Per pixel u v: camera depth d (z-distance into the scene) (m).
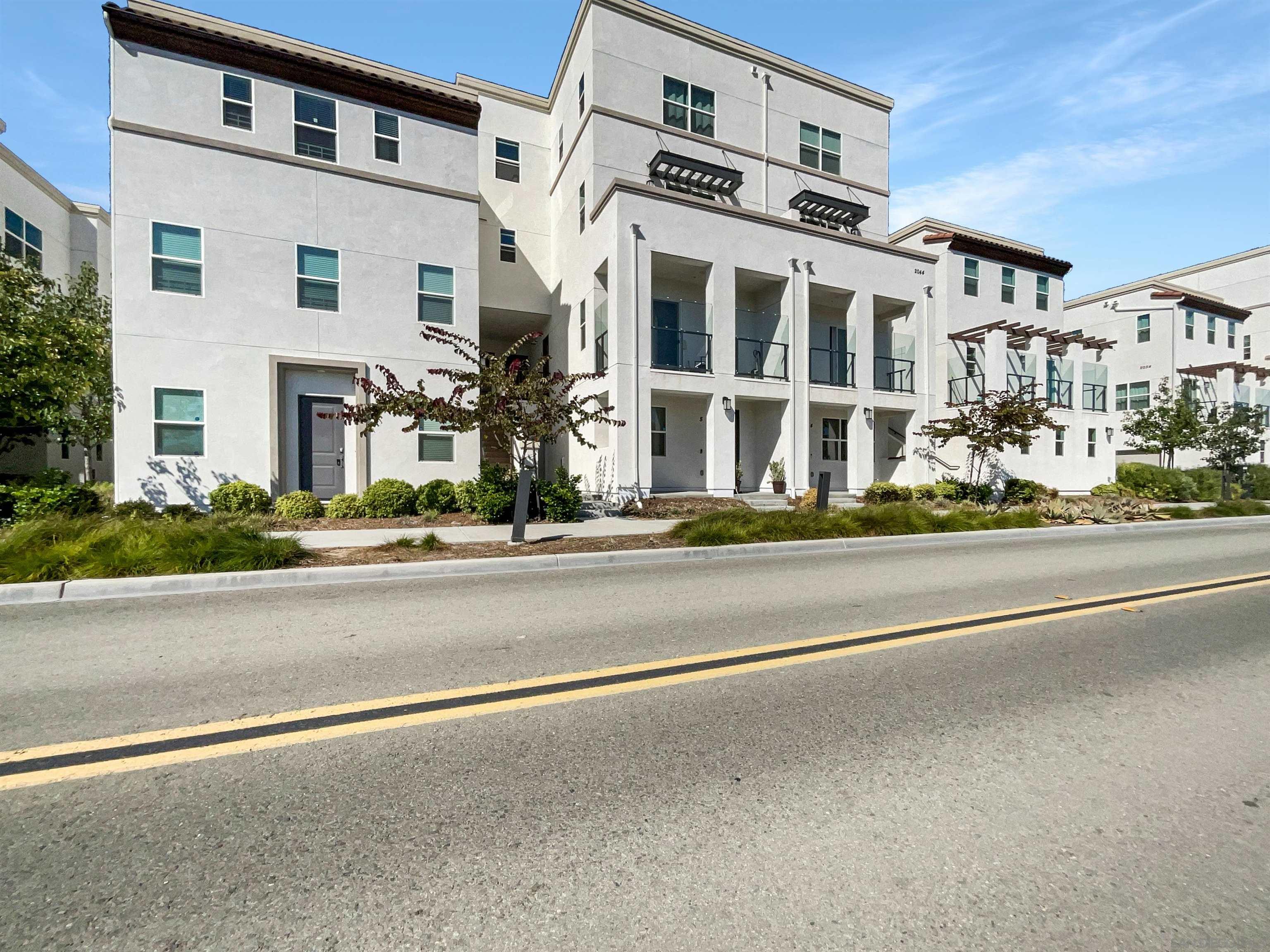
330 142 13.61
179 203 12.17
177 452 12.12
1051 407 22.08
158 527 8.02
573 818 2.45
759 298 19.00
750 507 14.61
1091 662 4.39
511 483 12.88
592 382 16.41
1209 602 6.32
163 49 12.13
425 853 2.22
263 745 3.04
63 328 12.65
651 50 18.12
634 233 15.22
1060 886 2.09
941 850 2.28
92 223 21.41
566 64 19.28
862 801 2.59
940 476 20.22
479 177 19.72
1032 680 4.04
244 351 12.63
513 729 3.25
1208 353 32.88
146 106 11.98
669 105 18.41
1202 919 1.95
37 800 2.53
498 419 11.34
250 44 12.59
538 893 2.03
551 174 20.62
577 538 10.23
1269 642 4.91
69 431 15.41
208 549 7.29
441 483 13.32
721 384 16.25
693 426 17.70
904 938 1.86
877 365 20.34
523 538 9.64
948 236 21.75
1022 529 12.66
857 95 21.83
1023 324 24.02
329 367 13.43
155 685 3.83
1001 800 2.61
